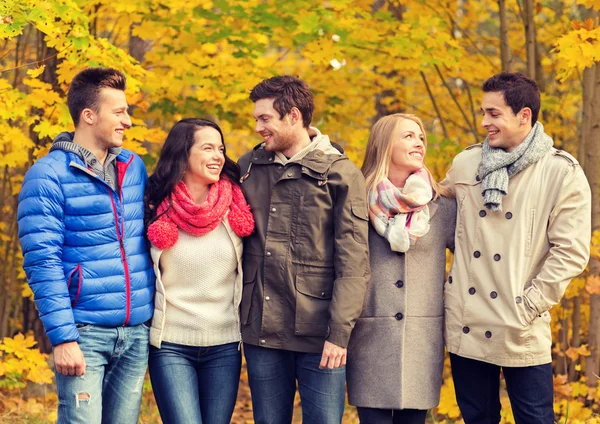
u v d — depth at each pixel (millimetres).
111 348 3029
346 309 3068
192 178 3207
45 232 2900
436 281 3441
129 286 3035
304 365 3205
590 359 5148
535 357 3242
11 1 4242
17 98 4902
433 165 6043
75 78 3061
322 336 3154
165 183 3150
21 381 5840
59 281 2891
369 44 5688
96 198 2998
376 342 3387
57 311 2865
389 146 3404
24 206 2928
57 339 2852
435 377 3434
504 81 3273
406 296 3375
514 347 3219
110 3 5465
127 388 3094
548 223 3234
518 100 3242
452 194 3510
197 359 3197
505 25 5750
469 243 3344
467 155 3463
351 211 3129
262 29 5629
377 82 6629
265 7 5570
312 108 3248
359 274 3113
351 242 3113
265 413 3223
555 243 3207
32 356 5398
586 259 3205
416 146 3418
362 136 5930
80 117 3051
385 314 3381
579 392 5051
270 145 3191
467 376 3416
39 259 2879
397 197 3311
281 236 3166
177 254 3135
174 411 3109
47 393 6035
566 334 5668
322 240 3158
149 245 3166
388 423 3463
